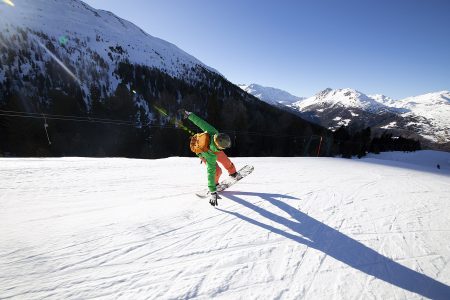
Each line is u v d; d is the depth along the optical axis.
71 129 43.72
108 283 2.20
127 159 9.00
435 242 3.16
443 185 6.62
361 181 6.42
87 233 2.99
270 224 3.42
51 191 4.58
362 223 3.61
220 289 2.18
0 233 2.94
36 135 39.66
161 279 2.27
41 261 2.44
